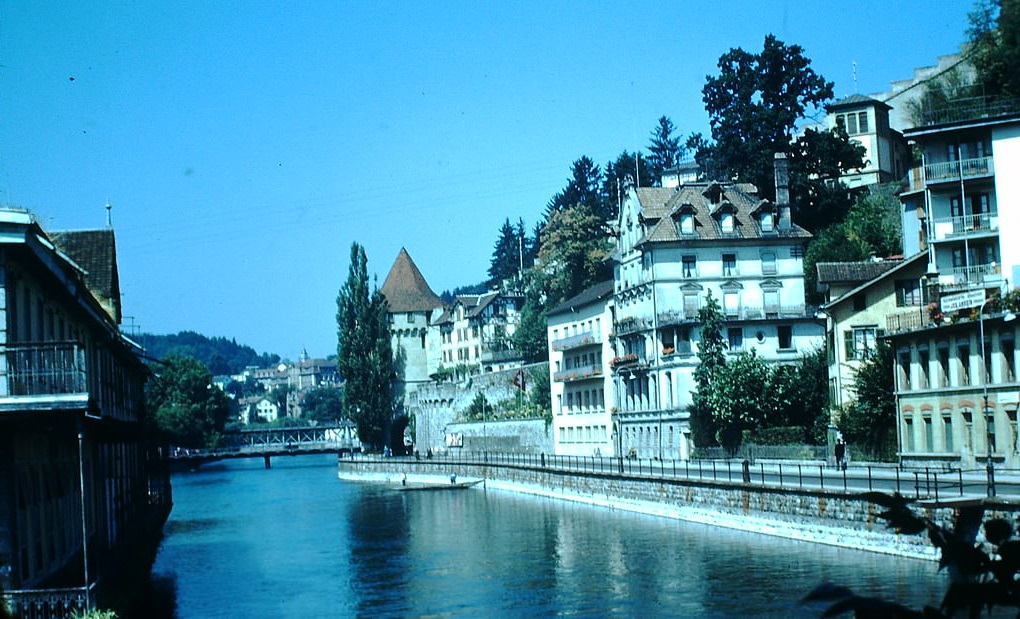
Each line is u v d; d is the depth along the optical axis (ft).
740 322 323.78
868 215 365.40
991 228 230.68
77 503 132.46
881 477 185.37
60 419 93.25
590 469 294.25
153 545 203.00
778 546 175.52
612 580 157.07
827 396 293.64
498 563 183.21
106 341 163.43
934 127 234.99
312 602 155.33
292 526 266.98
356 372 556.51
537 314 557.74
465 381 540.11
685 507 223.71
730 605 132.57
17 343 90.58
